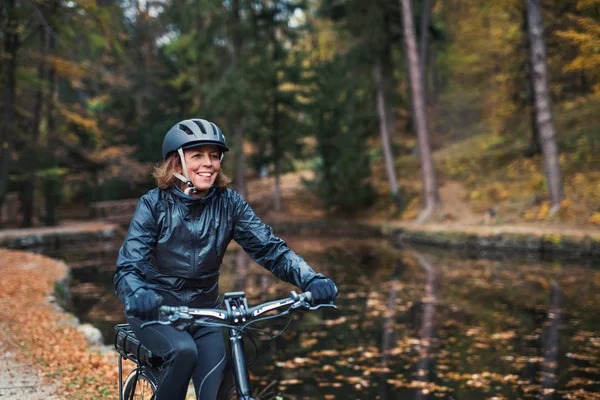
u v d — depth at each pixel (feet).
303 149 105.09
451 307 34.45
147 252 7.61
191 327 7.93
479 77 113.60
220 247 8.09
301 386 20.54
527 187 76.54
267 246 8.16
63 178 91.25
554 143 66.74
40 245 70.38
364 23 88.63
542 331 28.09
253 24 98.63
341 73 96.58
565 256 56.90
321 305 7.29
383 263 55.36
